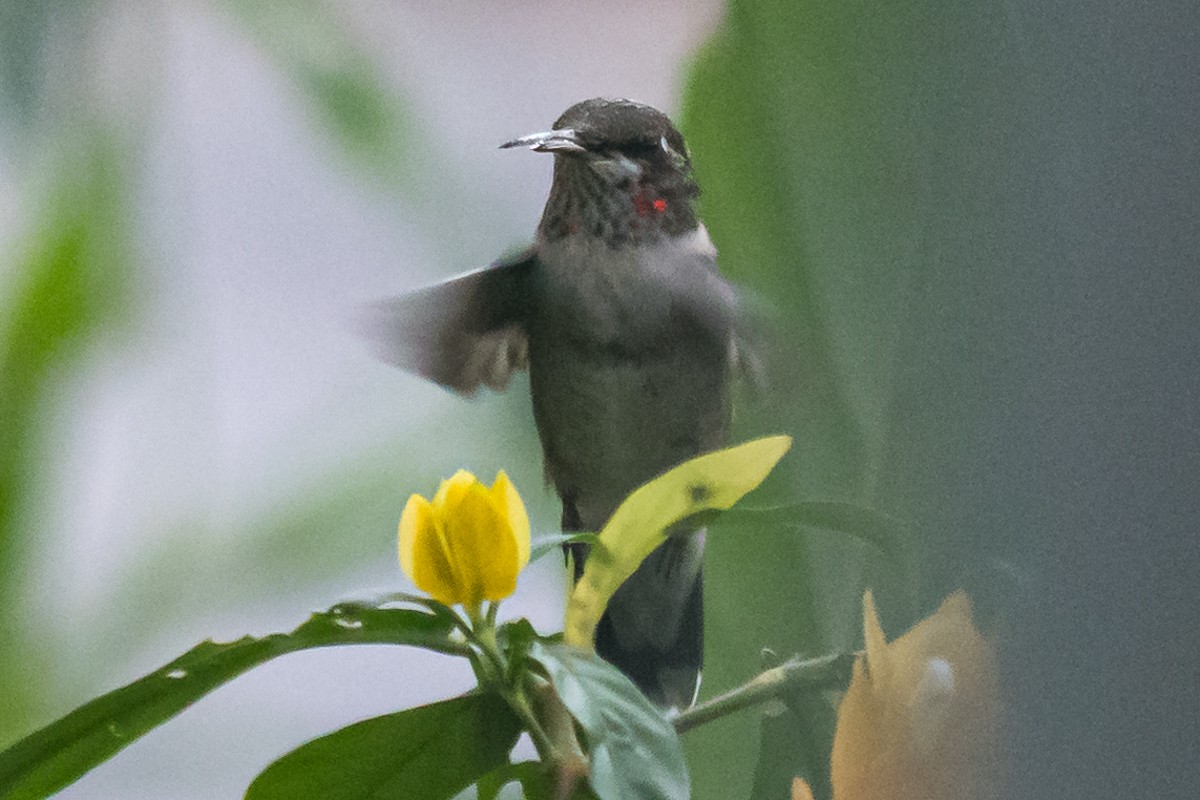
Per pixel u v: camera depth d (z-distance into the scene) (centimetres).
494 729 230
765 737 230
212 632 237
